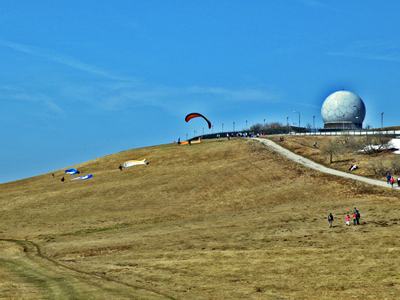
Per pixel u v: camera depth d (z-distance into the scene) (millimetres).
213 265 60094
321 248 65562
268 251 65812
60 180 172500
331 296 46219
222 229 84562
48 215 113938
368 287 48406
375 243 65938
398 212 85125
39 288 48844
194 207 110812
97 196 129875
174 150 195000
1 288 48938
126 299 44438
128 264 63156
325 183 117625
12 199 139875
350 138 159750
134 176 155625
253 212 100250
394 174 120438
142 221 101062
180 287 50312
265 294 47562
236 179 132875
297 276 53531
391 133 167750
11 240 91188
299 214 91625
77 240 86500
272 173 134500
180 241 76875
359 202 97688
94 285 50188
